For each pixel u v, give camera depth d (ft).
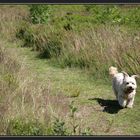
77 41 52.75
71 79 46.03
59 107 36.04
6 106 33.53
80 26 59.21
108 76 45.19
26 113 32.60
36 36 60.29
